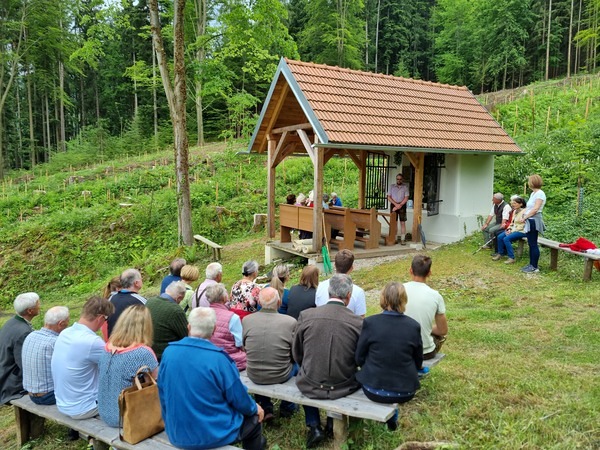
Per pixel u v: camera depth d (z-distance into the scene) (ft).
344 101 34.01
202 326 10.44
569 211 35.78
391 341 11.24
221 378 10.15
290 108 37.78
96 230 55.31
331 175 63.31
